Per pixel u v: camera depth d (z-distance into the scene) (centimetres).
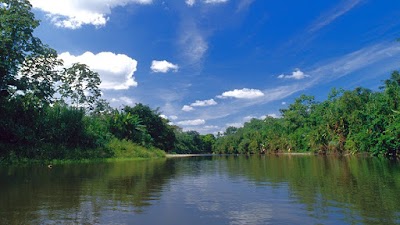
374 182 1001
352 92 5438
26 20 2598
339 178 1145
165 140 7112
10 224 502
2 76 2530
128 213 591
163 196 785
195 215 574
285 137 7706
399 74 4812
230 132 16350
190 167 1984
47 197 763
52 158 2472
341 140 4950
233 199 739
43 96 3148
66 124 2848
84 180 1138
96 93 4597
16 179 1153
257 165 2162
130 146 3866
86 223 512
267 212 595
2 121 2327
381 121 3512
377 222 505
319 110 6625
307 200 711
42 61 3212
